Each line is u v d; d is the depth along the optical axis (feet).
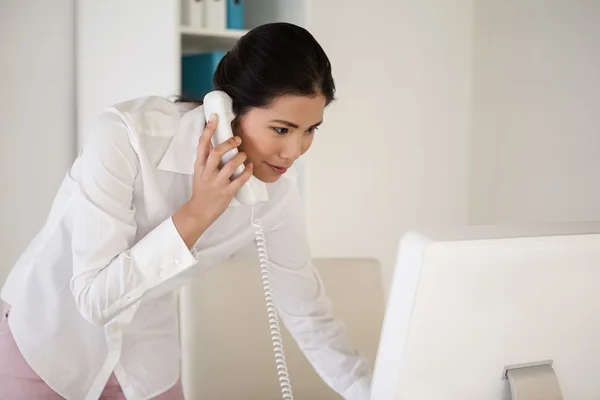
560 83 6.36
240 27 7.55
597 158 5.90
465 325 2.45
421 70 7.79
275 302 4.90
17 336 4.26
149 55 7.09
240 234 4.55
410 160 7.88
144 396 4.54
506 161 7.30
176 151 4.09
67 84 7.81
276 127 3.73
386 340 2.51
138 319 4.51
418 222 8.02
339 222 7.72
